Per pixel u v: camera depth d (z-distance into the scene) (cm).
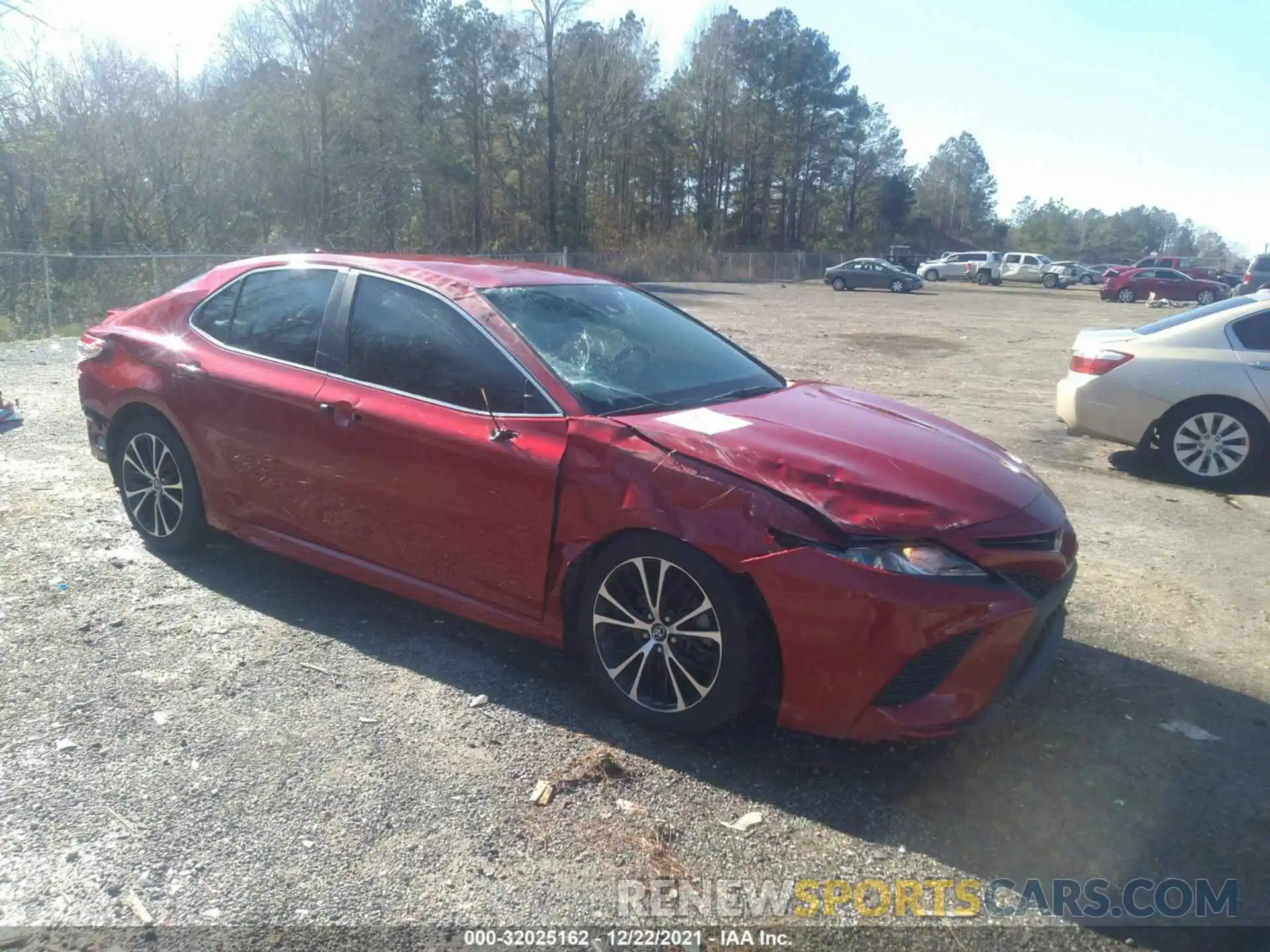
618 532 348
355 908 262
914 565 310
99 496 611
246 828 293
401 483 399
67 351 1320
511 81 5472
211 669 390
